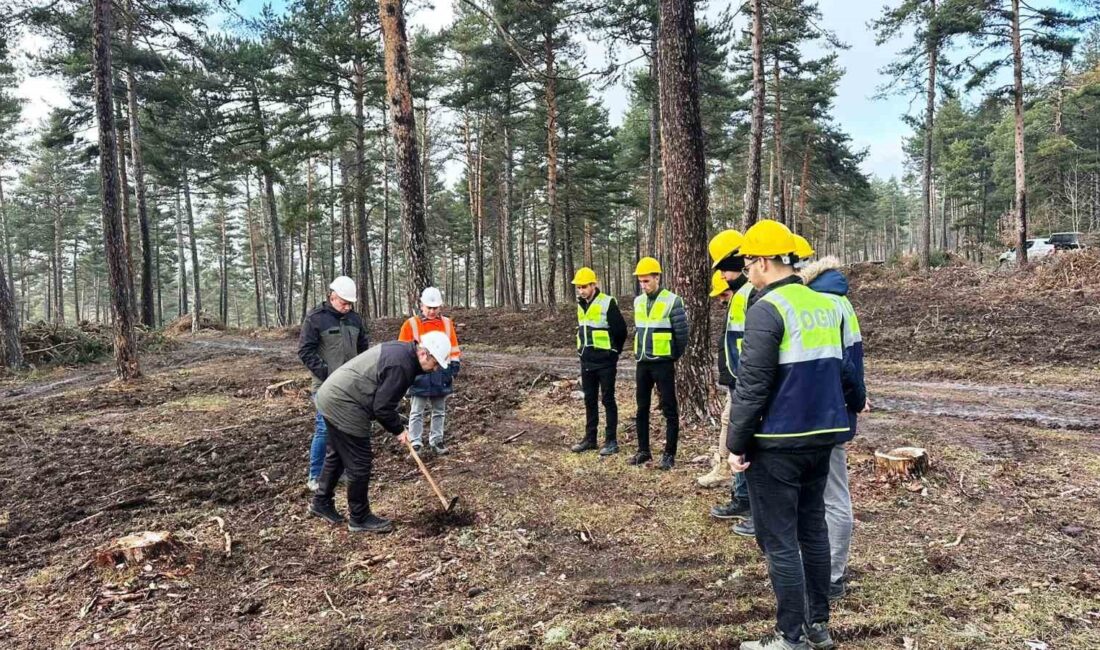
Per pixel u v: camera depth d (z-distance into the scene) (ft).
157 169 71.31
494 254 134.21
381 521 14.19
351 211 88.99
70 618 10.69
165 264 156.15
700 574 11.82
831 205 96.32
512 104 69.67
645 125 87.20
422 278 25.89
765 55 66.33
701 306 21.21
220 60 58.70
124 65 58.80
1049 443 20.40
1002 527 13.42
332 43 58.39
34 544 13.92
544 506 15.29
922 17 58.80
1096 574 11.16
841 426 8.68
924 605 10.33
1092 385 30.17
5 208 125.59
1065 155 92.89
